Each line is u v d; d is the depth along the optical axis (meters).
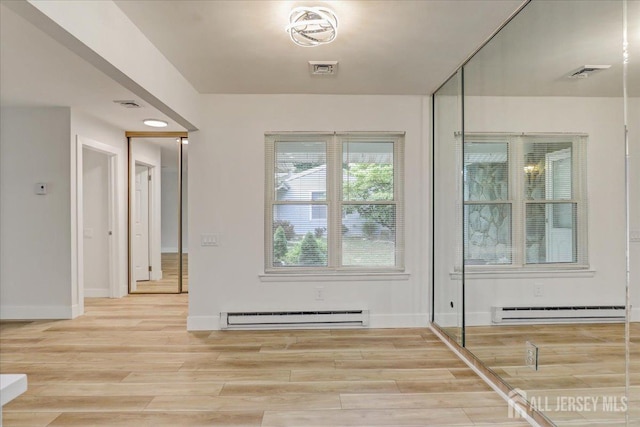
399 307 3.91
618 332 1.65
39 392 2.52
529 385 2.23
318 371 2.85
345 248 3.94
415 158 3.91
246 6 2.20
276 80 3.46
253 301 3.86
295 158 3.94
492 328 2.67
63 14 1.73
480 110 2.85
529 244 2.27
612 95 1.65
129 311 4.63
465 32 2.55
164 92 2.92
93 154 5.39
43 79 3.37
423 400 2.42
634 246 1.57
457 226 3.27
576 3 1.86
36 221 4.29
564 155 1.96
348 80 3.46
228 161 3.85
